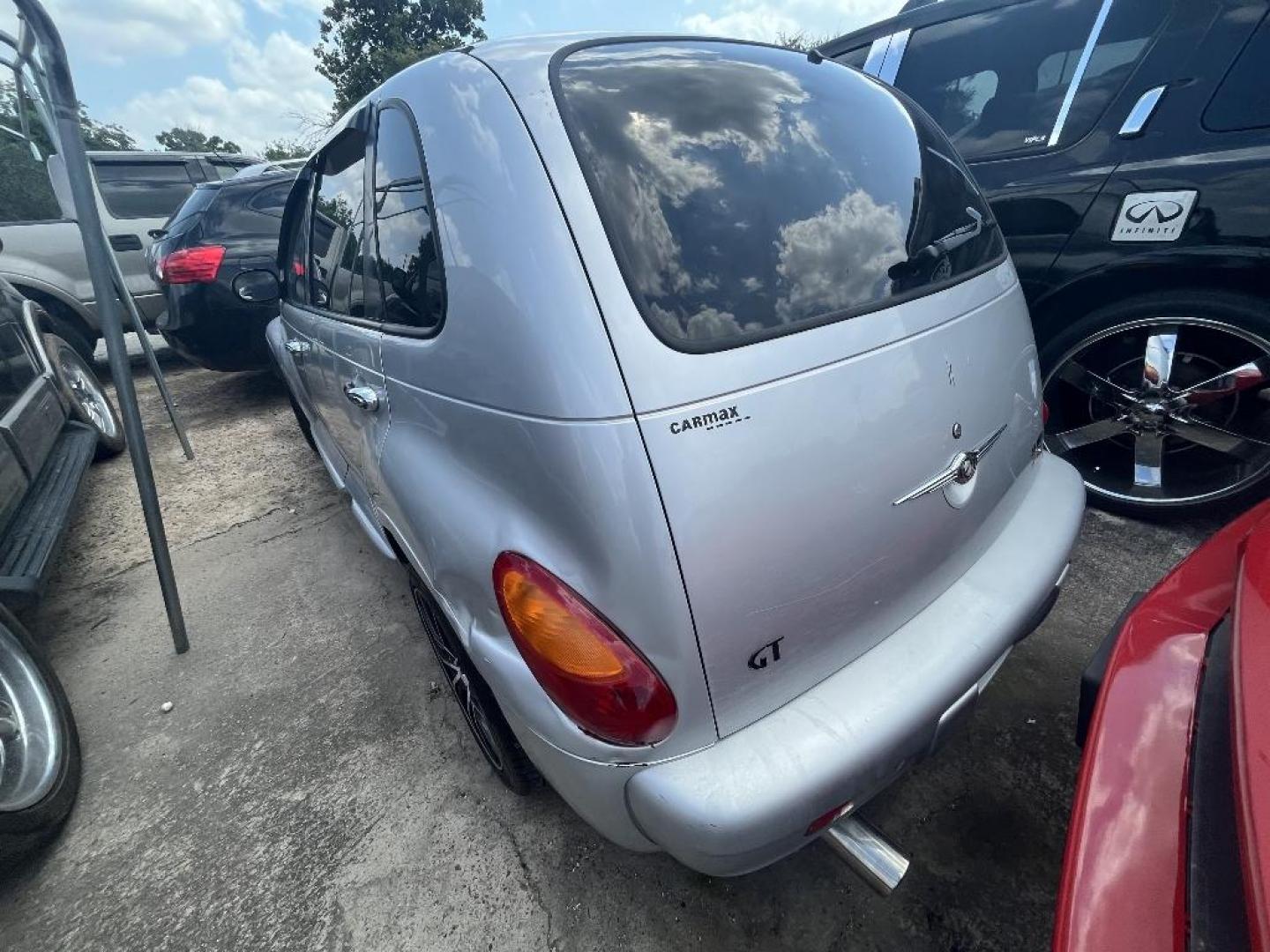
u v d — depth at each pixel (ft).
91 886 5.10
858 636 3.59
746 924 4.36
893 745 3.36
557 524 3.08
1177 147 6.38
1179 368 7.06
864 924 4.28
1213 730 2.72
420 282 4.07
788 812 3.05
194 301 13.84
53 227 17.07
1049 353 7.55
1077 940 2.41
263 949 4.55
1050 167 7.15
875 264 3.79
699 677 3.03
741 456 2.99
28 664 5.79
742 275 3.31
